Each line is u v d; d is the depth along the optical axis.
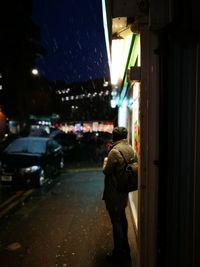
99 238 6.83
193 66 3.31
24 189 12.54
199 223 3.34
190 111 3.35
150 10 3.38
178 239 3.42
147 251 3.81
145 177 3.78
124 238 5.72
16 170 12.68
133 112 7.43
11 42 43.06
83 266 5.48
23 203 10.20
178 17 3.21
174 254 3.43
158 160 3.62
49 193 11.71
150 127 3.75
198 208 3.33
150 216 3.77
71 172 17.33
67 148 26.38
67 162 22.58
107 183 5.43
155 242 3.73
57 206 9.70
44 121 54.06
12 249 6.26
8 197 11.15
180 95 3.35
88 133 43.75
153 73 3.72
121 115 13.56
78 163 21.92
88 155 27.98
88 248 6.28
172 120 3.36
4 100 41.97
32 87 51.00
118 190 5.27
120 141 5.47
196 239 3.36
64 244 6.50
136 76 3.80
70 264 5.56
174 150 3.38
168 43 3.34
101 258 5.78
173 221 3.41
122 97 11.91
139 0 3.60
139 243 3.87
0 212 9.13
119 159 5.24
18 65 45.25
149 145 3.75
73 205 9.78
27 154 13.58
